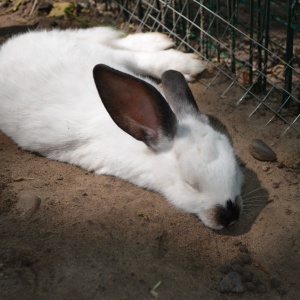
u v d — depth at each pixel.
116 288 0.54
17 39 0.80
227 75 0.83
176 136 0.63
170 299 0.54
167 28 0.91
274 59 0.89
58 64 0.74
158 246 0.59
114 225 0.61
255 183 0.68
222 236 0.62
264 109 0.79
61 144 0.70
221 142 0.63
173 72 0.69
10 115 0.72
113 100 0.62
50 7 1.02
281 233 0.62
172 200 0.64
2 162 0.69
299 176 0.69
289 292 0.57
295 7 0.73
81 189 0.66
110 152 0.67
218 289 0.56
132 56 0.84
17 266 0.54
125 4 1.00
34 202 0.62
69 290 0.53
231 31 0.84
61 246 0.57
